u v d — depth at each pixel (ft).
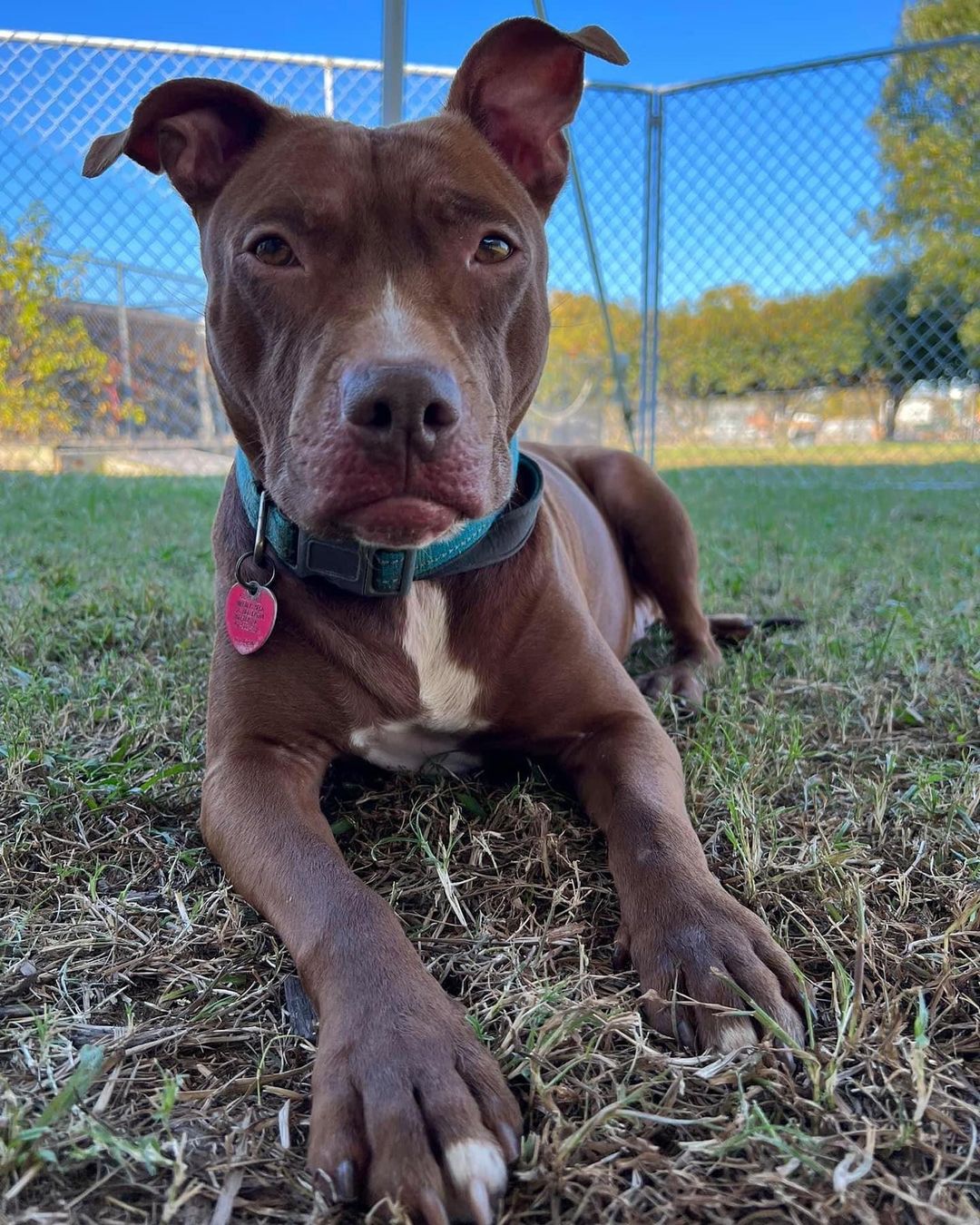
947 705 2.20
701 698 2.33
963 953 1.27
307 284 1.46
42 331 7.36
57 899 1.45
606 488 2.89
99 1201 0.89
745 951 1.16
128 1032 1.12
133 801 1.73
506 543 1.67
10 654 2.59
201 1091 1.03
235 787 1.50
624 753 1.61
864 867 1.49
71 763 1.84
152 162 1.80
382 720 1.67
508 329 1.61
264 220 1.48
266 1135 0.98
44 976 1.25
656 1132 0.97
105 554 4.25
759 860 1.45
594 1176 0.90
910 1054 1.03
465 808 1.69
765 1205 0.88
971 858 1.49
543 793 1.75
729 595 3.70
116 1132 0.95
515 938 1.30
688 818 1.48
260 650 1.62
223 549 1.79
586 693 1.73
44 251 7.11
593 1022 1.12
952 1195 0.90
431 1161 0.89
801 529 5.31
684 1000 1.13
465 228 1.52
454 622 1.66
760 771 1.79
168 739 2.00
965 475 7.13
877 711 2.15
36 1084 1.04
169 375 8.11
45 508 5.66
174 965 1.28
